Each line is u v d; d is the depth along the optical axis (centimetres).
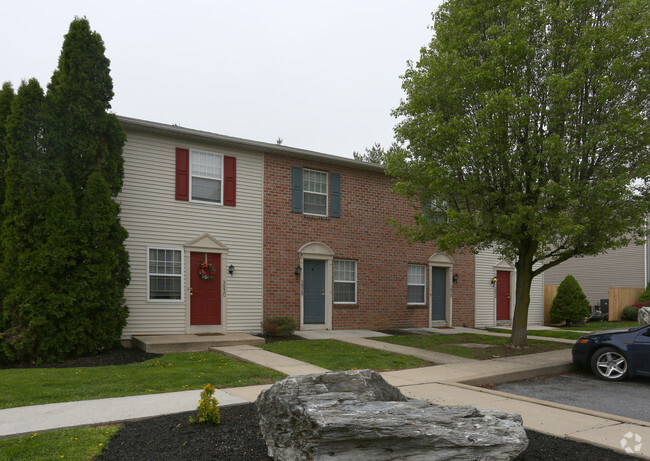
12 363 1023
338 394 450
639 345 952
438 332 1744
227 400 687
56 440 503
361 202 1734
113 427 554
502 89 1137
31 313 1030
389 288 1786
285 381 469
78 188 1148
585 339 1032
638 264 2720
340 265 1681
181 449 480
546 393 856
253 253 1493
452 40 1250
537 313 2286
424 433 387
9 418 590
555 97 1093
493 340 1536
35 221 1080
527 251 1342
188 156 1403
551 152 1082
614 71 1095
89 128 1155
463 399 727
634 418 686
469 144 1131
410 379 893
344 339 1411
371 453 387
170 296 1353
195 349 1197
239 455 462
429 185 1266
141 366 969
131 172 1312
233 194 1468
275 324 1432
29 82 1098
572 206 1129
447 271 1978
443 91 1187
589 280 2980
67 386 771
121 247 1191
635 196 1172
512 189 1177
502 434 400
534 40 1172
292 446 414
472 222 1159
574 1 1127
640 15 1107
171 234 1359
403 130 1282
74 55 1155
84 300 1094
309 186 1633
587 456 482
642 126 1080
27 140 1077
